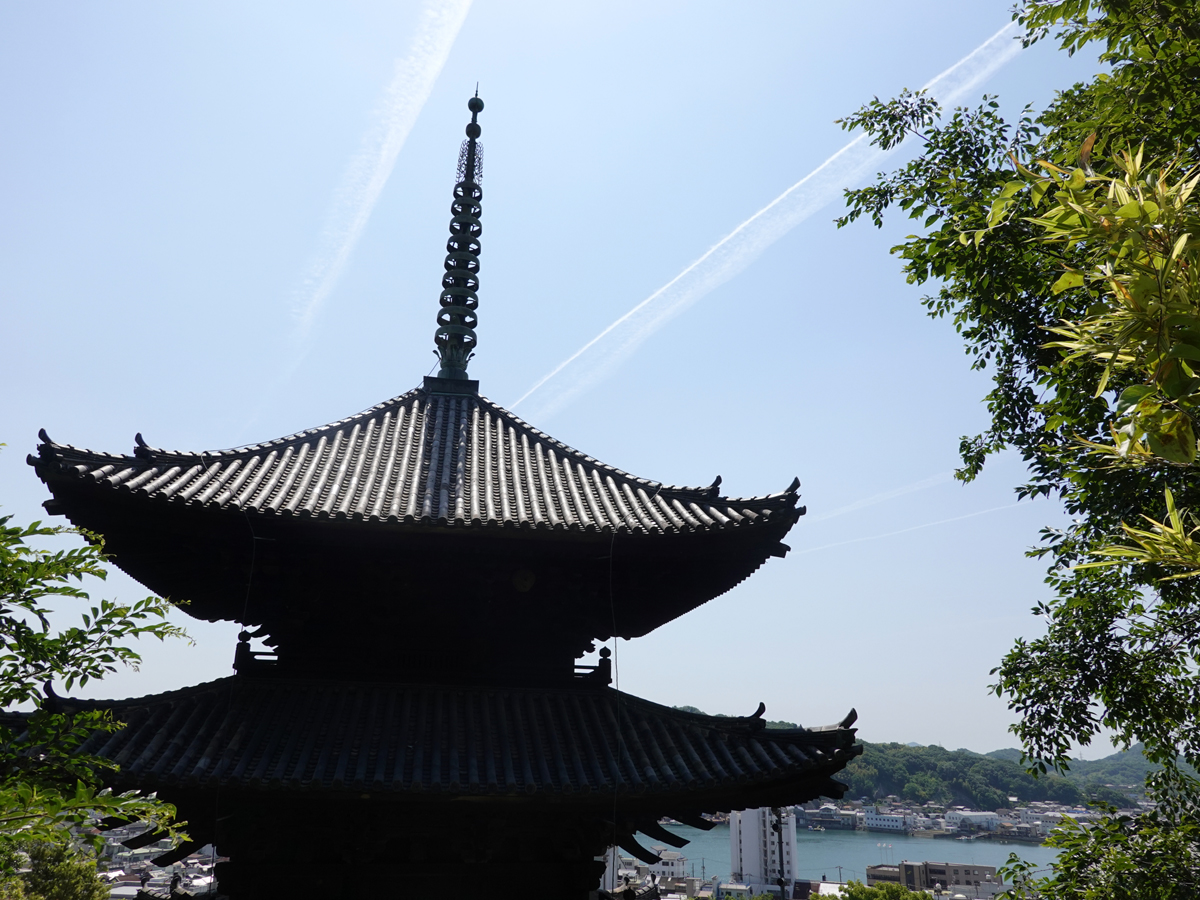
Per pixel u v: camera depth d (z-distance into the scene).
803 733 9.91
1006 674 16.47
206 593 11.62
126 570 10.98
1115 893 13.78
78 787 5.16
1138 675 15.45
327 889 9.83
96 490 9.28
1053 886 14.73
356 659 11.02
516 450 12.90
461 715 10.52
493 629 11.31
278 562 10.47
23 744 6.77
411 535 10.09
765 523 10.50
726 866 147.00
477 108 15.95
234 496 10.14
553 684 11.23
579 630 11.48
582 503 11.51
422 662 11.10
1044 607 16.27
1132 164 4.64
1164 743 15.71
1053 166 4.75
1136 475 13.09
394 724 10.16
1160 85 11.91
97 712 6.86
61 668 6.14
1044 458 15.75
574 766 9.75
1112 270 4.75
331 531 9.96
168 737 9.38
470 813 9.84
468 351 14.57
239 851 9.60
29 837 5.14
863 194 17.70
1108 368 4.76
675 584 11.66
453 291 14.70
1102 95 12.76
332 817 9.68
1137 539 4.98
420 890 10.05
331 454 11.86
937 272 15.73
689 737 10.41
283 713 10.09
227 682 10.37
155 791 8.79
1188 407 4.50
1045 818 192.88
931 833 190.62
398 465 11.84
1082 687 15.53
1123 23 11.48
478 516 10.09
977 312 16.31
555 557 10.70
